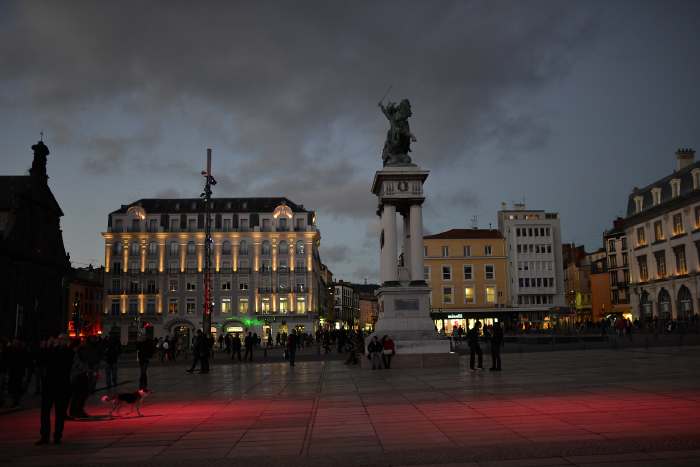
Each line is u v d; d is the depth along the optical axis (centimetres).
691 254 6278
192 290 9194
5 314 4538
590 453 838
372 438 1007
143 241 9275
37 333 4966
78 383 1360
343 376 2292
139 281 9194
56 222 5456
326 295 12925
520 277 8781
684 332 5025
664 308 6819
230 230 9312
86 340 1722
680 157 6888
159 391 1939
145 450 977
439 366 2612
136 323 8988
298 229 9425
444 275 8625
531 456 832
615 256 9256
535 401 1372
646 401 1315
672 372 1988
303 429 1118
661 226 6888
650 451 841
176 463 869
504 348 4091
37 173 5138
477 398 1465
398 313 2759
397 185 2881
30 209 5000
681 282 6425
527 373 2139
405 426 1109
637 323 6153
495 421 1124
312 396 1653
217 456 909
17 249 4722
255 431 1112
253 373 2667
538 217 9244
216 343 7362
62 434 1134
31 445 1053
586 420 1099
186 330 9125
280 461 856
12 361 1670
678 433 957
